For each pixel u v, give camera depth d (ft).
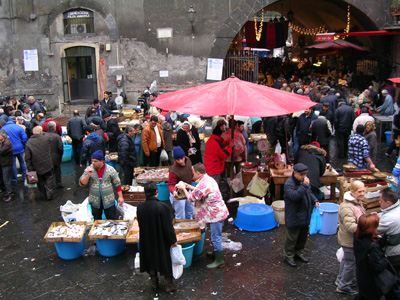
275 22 72.84
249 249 20.08
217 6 51.62
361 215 14.16
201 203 17.93
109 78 53.93
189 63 52.85
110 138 35.04
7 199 28.19
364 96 45.91
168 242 16.02
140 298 16.21
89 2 52.70
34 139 27.37
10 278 18.07
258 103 20.66
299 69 76.84
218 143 23.94
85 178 19.99
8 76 54.44
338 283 16.53
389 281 12.94
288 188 17.48
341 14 64.95
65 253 19.48
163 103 22.68
